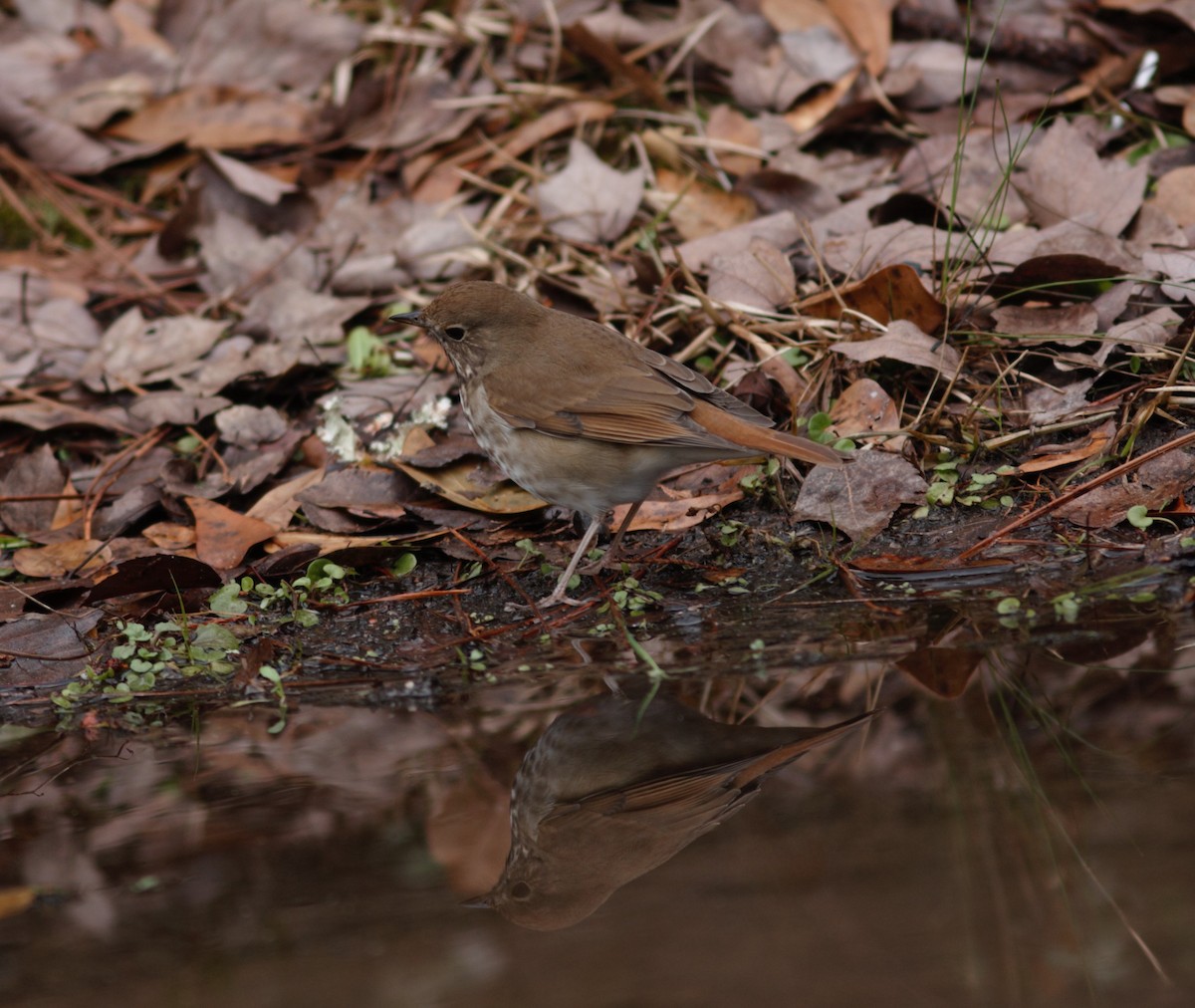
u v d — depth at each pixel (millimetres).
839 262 12250
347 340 13203
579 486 9664
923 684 7602
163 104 15766
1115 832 5801
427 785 6961
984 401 10922
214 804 6891
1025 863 5574
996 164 13219
